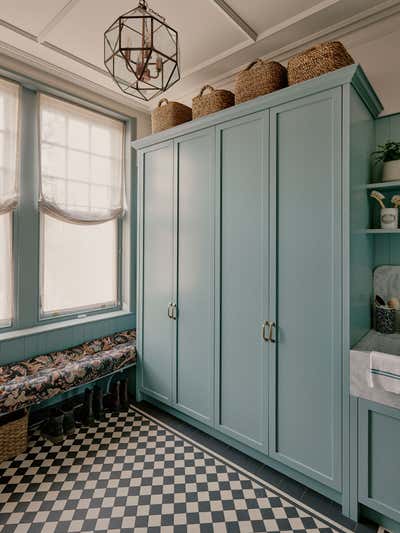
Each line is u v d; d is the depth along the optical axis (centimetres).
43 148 263
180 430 248
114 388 277
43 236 272
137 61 124
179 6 195
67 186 279
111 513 170
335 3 190
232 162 213
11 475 198
